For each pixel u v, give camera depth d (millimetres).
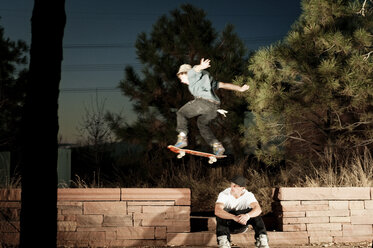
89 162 11703
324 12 8805
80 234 6117
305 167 8844
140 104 11906
